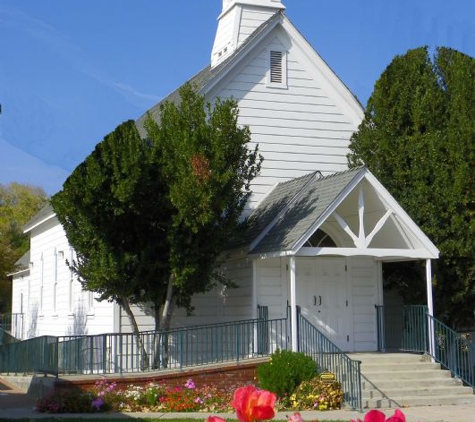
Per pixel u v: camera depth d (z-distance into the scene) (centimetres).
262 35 2300
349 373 1675
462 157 1961
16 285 4059
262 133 2295
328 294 2134
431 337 1939
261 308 2006
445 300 2059
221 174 1784
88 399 1598
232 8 2688
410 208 2022
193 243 1825
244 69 2298
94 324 2273
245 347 1945
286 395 1667
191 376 1758
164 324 1888
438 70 2177
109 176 1744
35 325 3278
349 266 2167
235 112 1889
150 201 1811
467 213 1981
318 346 1823
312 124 2350
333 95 2386
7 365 2423
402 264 2212
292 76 2353
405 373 1845
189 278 1850
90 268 1795
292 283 1838
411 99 2098
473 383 1919
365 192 1912
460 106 2019
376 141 2130
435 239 1998
